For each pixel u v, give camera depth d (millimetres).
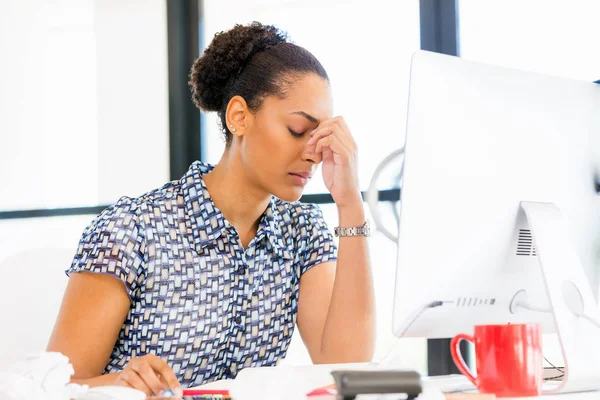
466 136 1001
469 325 1040
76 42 3064
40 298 1751
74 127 3049
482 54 2748
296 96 1395
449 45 2760
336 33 2887
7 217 3068
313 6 2922
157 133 2980
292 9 2951
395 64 2807
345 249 1417
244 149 1425
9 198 3074
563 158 1086
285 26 2959
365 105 2830
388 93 2805
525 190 1046
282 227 1540
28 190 3064
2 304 1729
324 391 844
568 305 1002
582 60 2604
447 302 1002
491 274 1028
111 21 3043
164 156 2969
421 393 816
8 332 1719
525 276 1056
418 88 974
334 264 1557
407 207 967
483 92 1021
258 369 1084
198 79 1529
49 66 3074
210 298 1388
